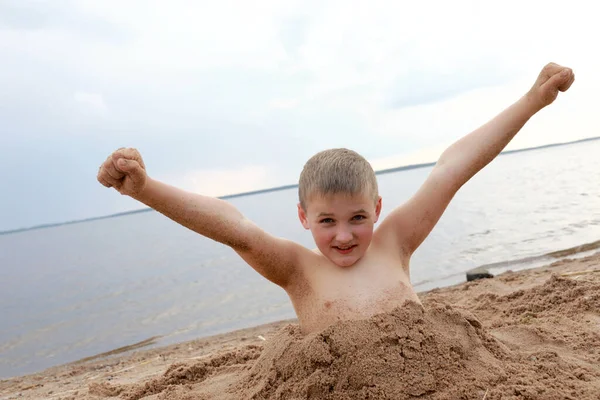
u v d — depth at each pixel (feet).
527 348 3.24
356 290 2.66
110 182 2.26
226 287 13.23
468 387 2.40
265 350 2.97
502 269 9.33
